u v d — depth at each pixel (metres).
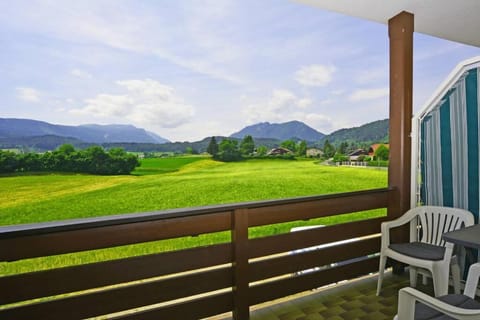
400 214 2.57
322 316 1.99
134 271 1.65
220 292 1.92
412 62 2.55
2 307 1.50
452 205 2.41
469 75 2.26
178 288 1.78
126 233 1.61
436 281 1.90
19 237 1.36
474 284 1.40
